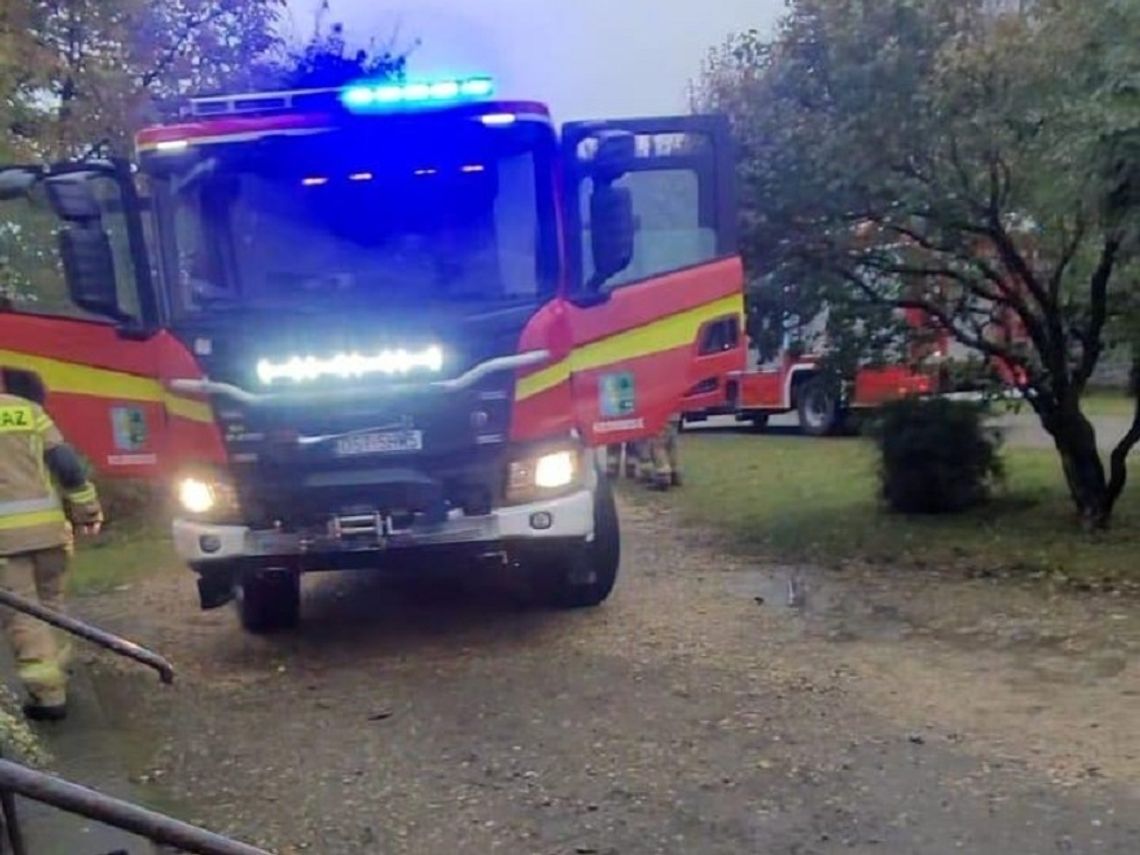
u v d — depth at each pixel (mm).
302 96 7758
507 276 7703
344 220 7699
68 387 7879
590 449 8031
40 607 5656
